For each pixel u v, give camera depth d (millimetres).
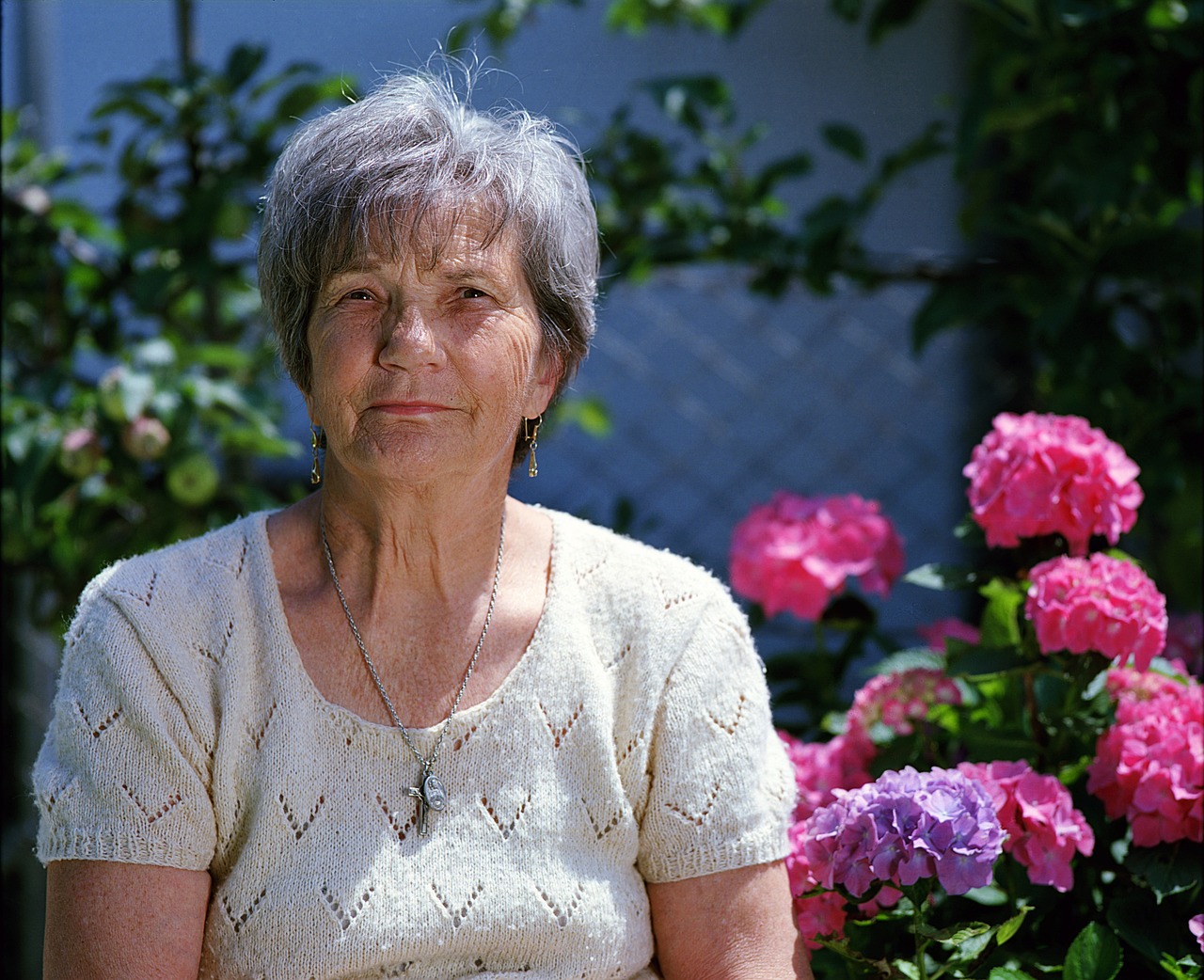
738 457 5027
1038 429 2016
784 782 1752
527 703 1662
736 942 1692
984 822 1591
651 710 1710
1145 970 1951
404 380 1562
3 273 2990
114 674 1580
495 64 3371
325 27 4746
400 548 1664
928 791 1625
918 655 2250
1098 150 2557
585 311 1746
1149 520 2869
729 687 1749
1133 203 2812
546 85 4965
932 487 4762
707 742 1716
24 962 3104
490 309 1609
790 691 2574
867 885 1610
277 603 1661
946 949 1952
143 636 1597
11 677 3195
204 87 2848
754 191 3191
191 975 1570
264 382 3330
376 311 1597
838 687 2572
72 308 3232
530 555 1795
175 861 1565
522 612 1718
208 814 1595
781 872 1730
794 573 2387
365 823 1592
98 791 1553
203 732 1598
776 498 2492
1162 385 2744
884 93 4820
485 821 1615
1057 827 1745
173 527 2801
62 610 2932
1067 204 2809
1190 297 2980
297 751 1599
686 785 1700
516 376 1631
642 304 4855
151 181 3002
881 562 2422
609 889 1657
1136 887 1943
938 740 2145
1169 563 2783
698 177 3211
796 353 4723
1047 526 1979
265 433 2766
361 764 1613
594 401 4043
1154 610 1860
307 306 1639
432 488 1616
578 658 1696
